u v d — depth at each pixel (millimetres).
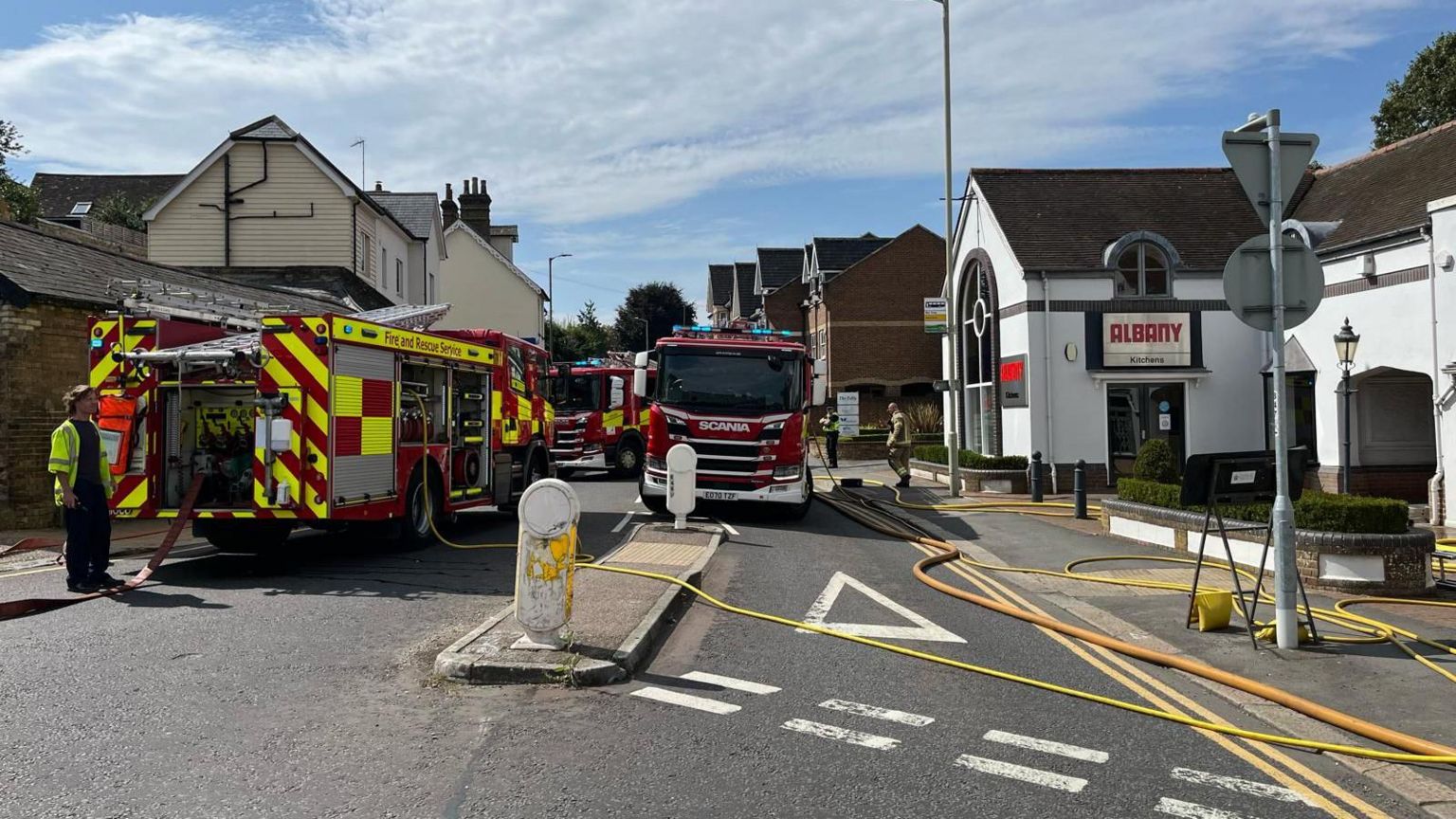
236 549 11734
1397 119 37156
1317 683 6652
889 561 12219
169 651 6996
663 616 8133
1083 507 16938
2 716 5527
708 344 15828
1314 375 19469
